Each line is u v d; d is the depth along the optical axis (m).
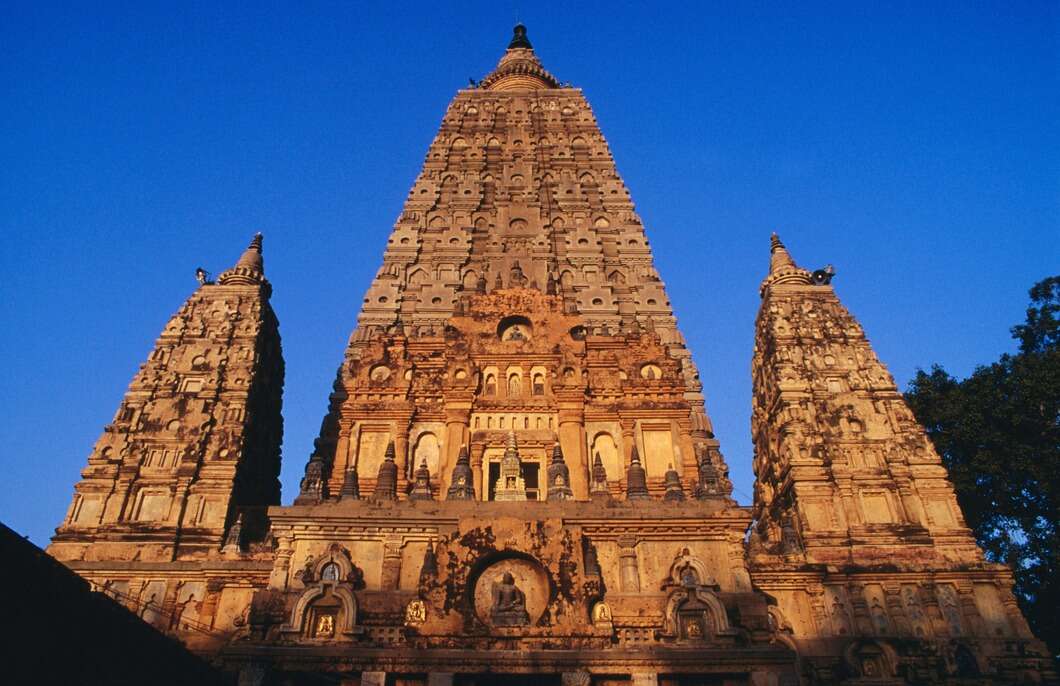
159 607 36.41
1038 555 45.69
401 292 49.69
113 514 39.69
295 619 29.78
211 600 36.50
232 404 43.94
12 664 18.64
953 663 35.00
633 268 52.38
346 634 29.42
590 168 61.47
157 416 43.09
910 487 41.00
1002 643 35.56
